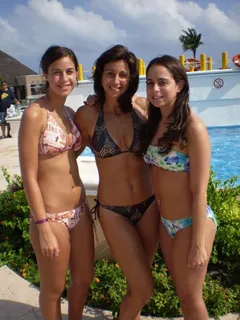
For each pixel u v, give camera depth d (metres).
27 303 3.63
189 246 2.53
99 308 3.55
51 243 2.60
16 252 4.61
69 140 2.72
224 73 15.44
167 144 2.42
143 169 2.86
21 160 2.56
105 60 2.63
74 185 2.80
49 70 2.60
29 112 2.54
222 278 3.93
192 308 2.65
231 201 4.31
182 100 2.41
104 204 2.83
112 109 2.78
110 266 3.94
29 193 2.57
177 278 2.65
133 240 2.76
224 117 15.79
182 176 2.48
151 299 3.42
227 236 3.93
